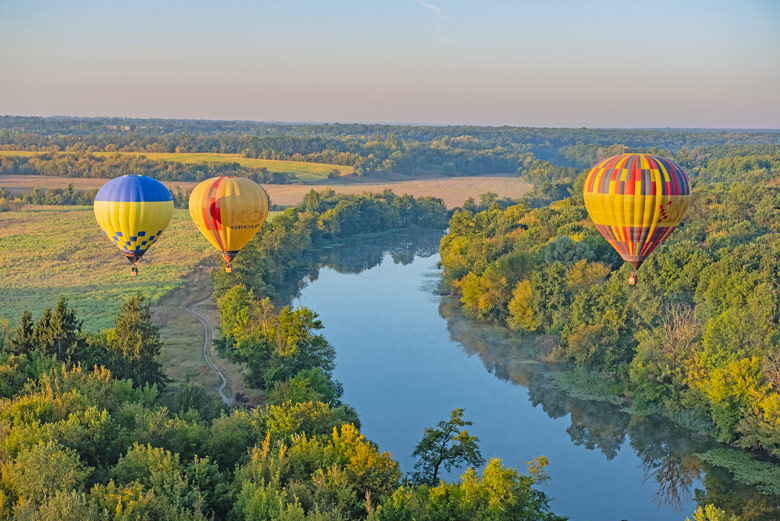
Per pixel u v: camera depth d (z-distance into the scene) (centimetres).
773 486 5009
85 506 3247
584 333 6944
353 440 4038
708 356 5869
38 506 3300
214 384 6462
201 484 3672
